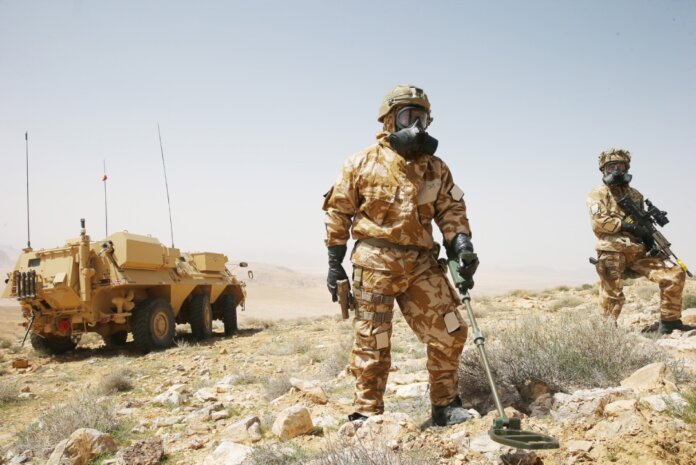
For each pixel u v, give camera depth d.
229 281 16.44
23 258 12.80
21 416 6.67
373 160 3.92
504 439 2.71
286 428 4.14
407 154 3.90
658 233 7.12
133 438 4.95
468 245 3.70
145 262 12.81
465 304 3.55
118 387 7.68
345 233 4.02
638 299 12.59
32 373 10.38
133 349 13.41
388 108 3.95
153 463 4.09
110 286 12.22
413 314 3.91
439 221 3.94
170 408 6.13
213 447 4.32
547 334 5.00
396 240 3.81
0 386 7.72
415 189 3.82
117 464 4.07
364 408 3.89
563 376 4.54
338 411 5.01
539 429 3.42
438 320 3.84
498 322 10.29
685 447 2.85
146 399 6.81
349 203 3.99
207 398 6.43
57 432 5.10
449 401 3.94
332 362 7.79
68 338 13.50
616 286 7.21
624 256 7.27
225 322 16.39
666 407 3.39
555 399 3.95
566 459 2.95
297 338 12.09
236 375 7.75
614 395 3.64
